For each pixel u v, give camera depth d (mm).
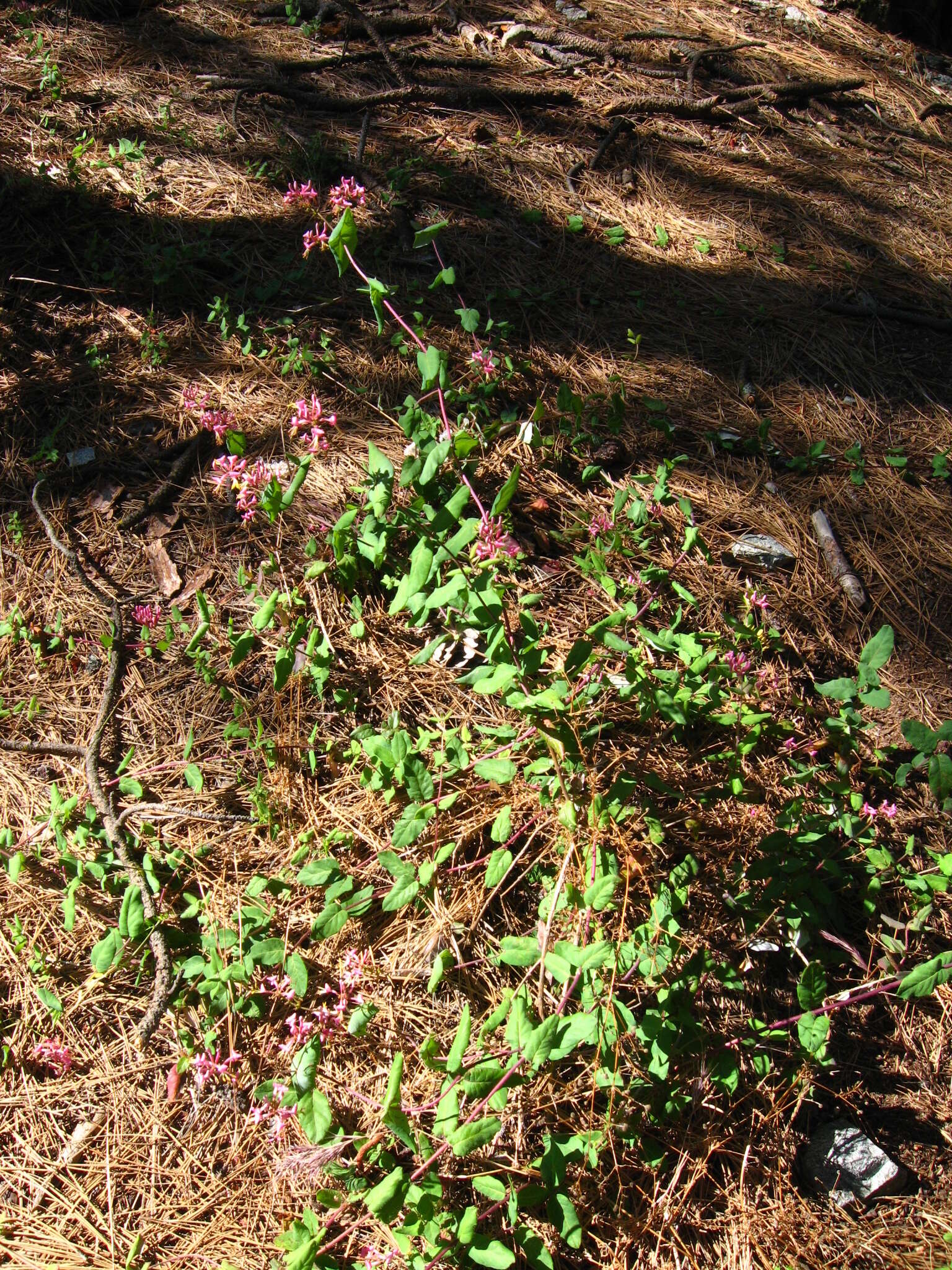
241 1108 928
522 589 1228
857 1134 959
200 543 1272
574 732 980
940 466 1460
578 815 986
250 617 1205
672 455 1427
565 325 1573
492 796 1058
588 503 1339
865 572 1351
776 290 1708
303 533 1280
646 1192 911
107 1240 868
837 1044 1017
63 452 1335
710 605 1263
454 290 1578
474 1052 938
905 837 1140
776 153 2020
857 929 1082
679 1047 942
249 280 1545
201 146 1729
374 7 2152
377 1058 945
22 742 1107
